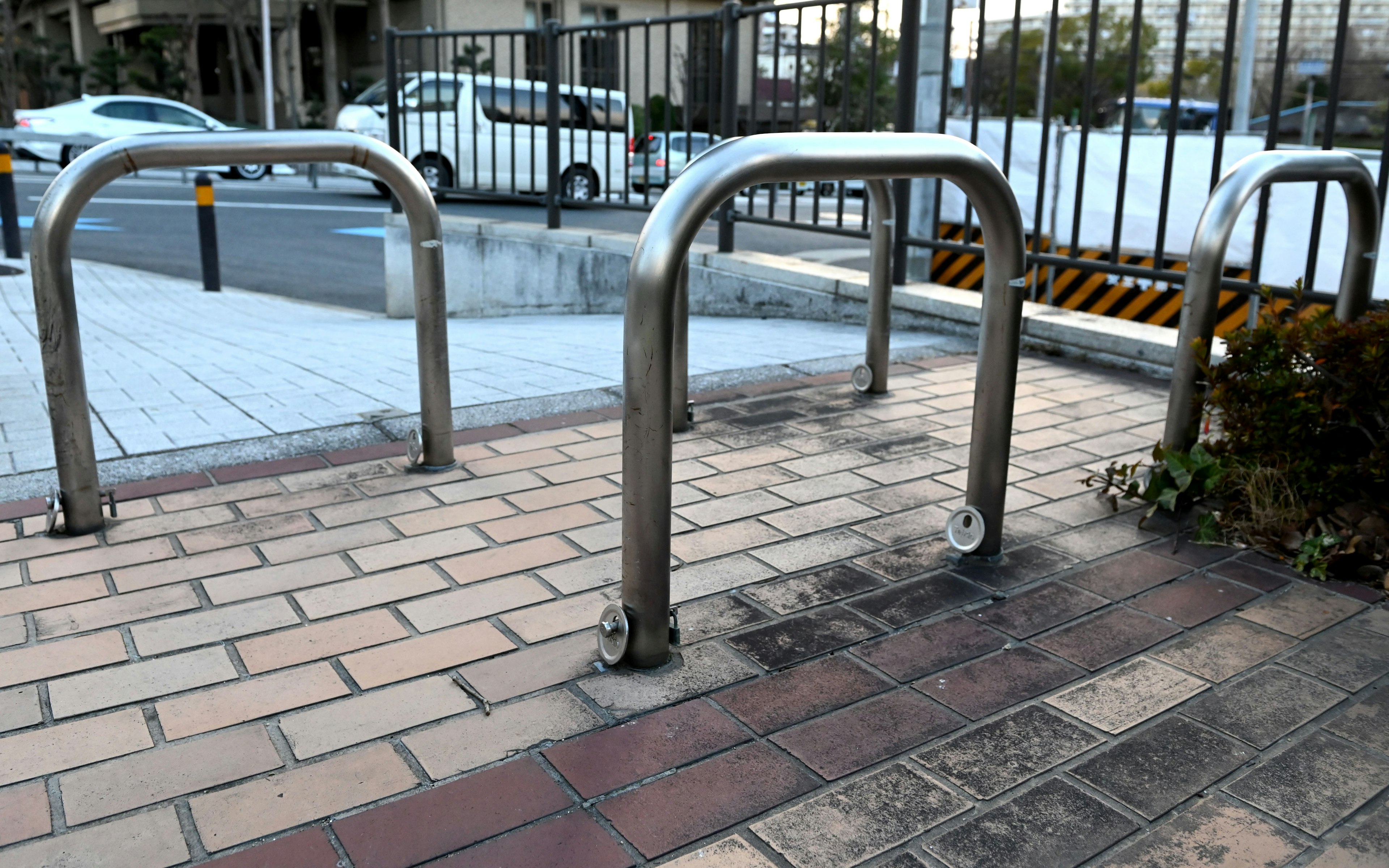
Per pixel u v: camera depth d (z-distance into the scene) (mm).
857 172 1979
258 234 13234
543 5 30219
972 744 1783
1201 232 2801
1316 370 2686
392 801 1611
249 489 2930
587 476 3086
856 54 17766
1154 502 2857
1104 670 2035
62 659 2014
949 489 3027
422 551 2541
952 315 5121
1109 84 24125
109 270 10078
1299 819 1598
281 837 1529
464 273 7766
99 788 1636
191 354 5078
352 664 2016
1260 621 2238
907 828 1567
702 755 1740
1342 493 2641
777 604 2301
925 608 2287
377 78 34469
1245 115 11922
